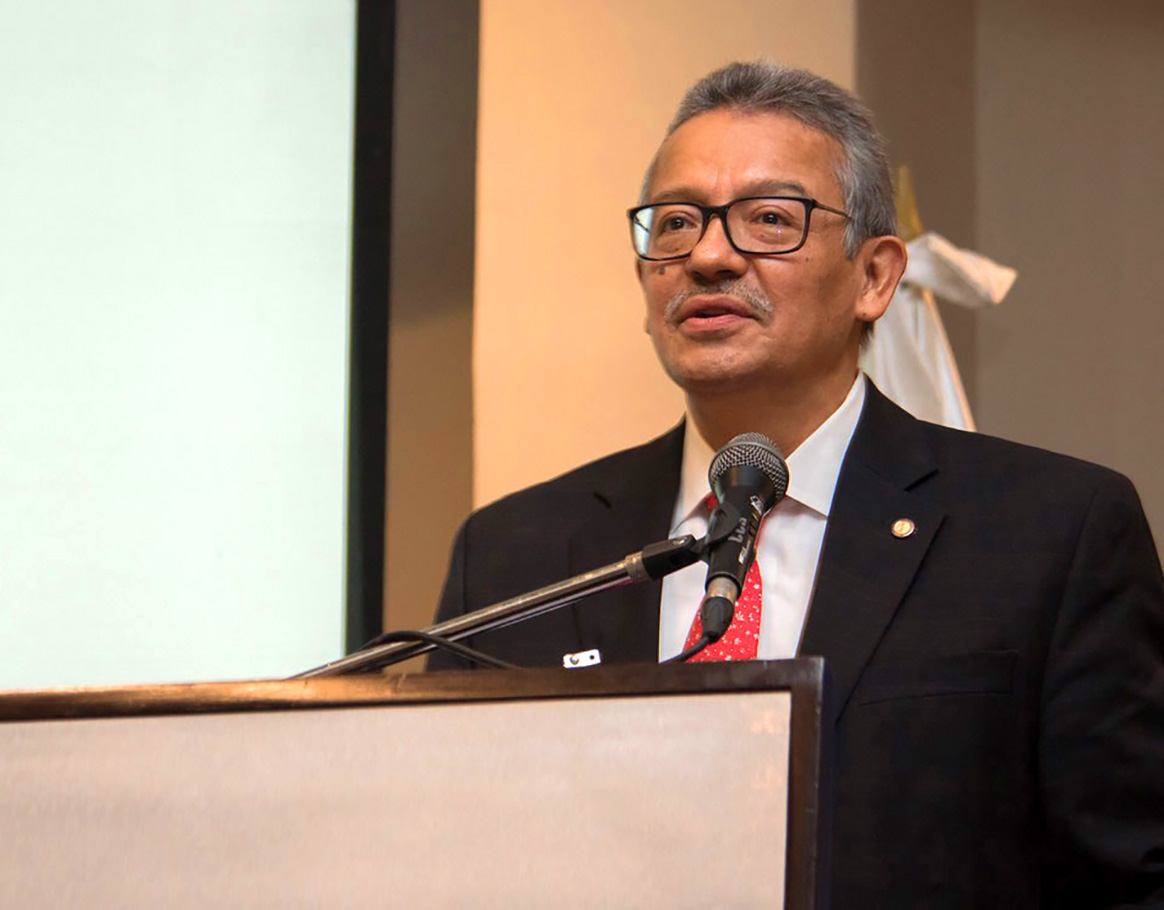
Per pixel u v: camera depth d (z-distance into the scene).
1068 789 3.49
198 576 5.80
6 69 6.01
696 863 2.20
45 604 5.70
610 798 2.27
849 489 3.88
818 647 3.62
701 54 6.86
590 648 3.90
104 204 5.99
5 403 5.80
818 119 4.06
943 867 3.38
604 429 6.46
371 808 2.35
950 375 6.40
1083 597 3.61
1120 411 7.56
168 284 5.98
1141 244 7.72
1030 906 3.46
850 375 4.11
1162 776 3.51
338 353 6.08
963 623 3.61
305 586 5.88
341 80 6.27
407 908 2.29
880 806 3.43
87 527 5.76
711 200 3.95
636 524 4.08
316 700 2.42
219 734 2.42
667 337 3.96
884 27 7.18
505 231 6.46
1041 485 3.81
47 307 5.88
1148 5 7.89
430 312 6.24
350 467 6.02
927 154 7.31
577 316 6.51
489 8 6.59
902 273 4.20
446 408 6.20
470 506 6.17
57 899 2.38
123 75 6.09
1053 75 7.80
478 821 2.30
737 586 2.79
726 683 2.28
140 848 2.39
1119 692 3.55
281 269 6.08
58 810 2.42
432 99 6.41
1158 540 7.46
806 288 3.90
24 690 2.49
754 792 2.21
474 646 4.06
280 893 2.33
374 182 6.25
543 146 6.58
